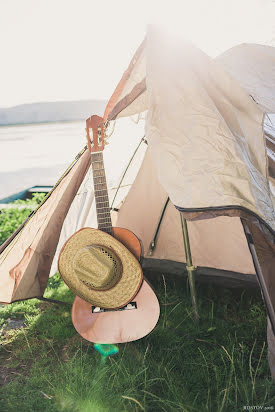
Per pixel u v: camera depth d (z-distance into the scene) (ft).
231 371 8.36
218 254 13.79
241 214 6.86
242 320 11.47
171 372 9.00
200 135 7.45
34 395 8.66
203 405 7.68
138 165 13.92
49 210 10.85
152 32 8.71
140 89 9.65
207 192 6.95
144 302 9.68
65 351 10.50
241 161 7.17
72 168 10.80
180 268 14.06
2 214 24.35
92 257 9.06
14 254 10.89
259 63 11.22
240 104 8.29
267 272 7.77
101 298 9.67
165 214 14.43
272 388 8.16
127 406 7.98
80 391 8.48
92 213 13.87
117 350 10.03
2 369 9.98
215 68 8.50
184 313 11.92
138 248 9.56
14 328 12.12
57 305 13.34
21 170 53.72
